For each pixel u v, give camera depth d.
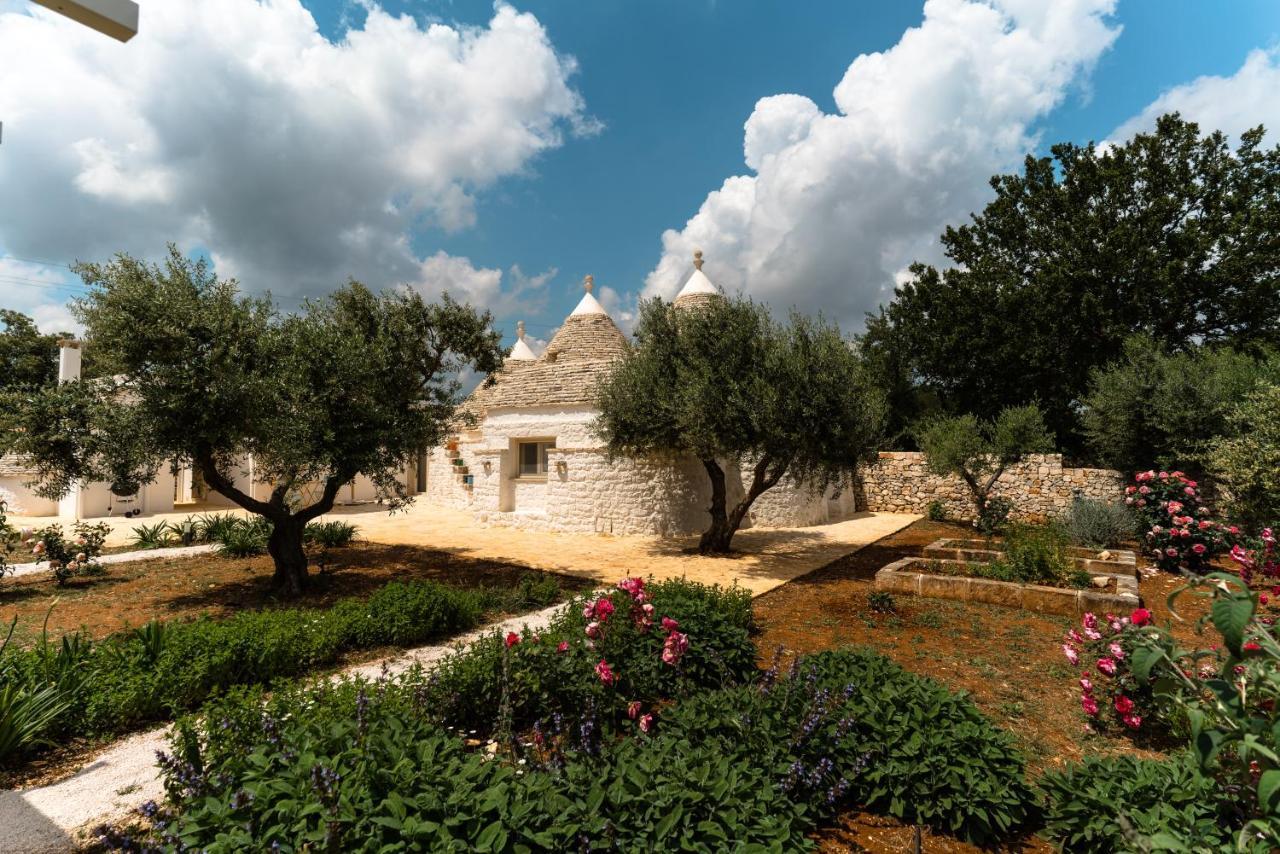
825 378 12.59
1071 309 23.86
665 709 5.21
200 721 5.21
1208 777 3.21
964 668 7.03
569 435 19.03
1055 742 5.34
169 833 2.90
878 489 23.20
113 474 9.61
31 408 9.69
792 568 12.95
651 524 17.42
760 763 4.11
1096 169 24.88
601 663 4.98
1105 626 6.24
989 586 9.71
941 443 17.91
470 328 12.55
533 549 15.20
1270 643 2.21
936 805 4.03
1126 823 2.88
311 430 8.94
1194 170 24.06
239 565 12.62
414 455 11.36
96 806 4.21
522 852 2.85
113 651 6.08
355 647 7.50
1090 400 18.41
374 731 3.83
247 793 3.00
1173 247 23.00
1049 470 19.27
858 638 8.10
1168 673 2.63
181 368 8.53
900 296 29.97
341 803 2.96
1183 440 15.80
